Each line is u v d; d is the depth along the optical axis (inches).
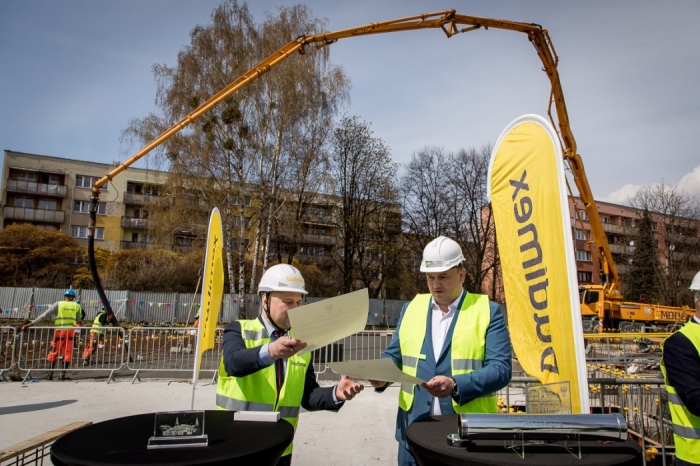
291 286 107.3
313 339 90.6
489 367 101.3
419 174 1456.7
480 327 111.3
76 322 426.6
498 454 75.1
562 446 76.2
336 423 267.0
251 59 958.4
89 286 1316.4
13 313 1155.3
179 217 967.0
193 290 1268.5
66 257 1427.2
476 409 106.4
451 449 77.7
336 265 1478.8
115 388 364.2
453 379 96.0
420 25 484.4
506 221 144.5
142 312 1136.2
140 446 75.9
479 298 116.4
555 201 123.9
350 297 87.0
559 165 122.8
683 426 114.7
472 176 1443.2
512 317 141.3
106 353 510.0
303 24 996.6
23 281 1316.4
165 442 76.1
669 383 118.1
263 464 76.1
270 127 984.9
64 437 81.1
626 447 76.5
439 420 95.6
